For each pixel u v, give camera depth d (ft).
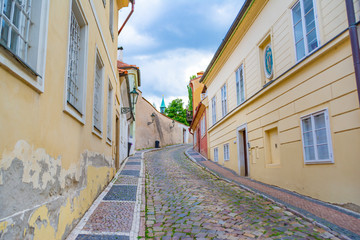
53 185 11.02
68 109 12.86
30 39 9.43
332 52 19.30
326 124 19.81
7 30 8.13
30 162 8.84
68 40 13.14
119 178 32.76
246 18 34.30
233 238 13.85
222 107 48.85
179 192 26.13
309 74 22.03
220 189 27.63
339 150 18.54
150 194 25.30
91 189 19.12
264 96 30.60
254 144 33.60
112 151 31.78
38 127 9.50
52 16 10.88
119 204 20.11
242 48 37.63
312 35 21.81
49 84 10.56
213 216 17.89
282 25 26.50
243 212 18.69
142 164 48.88
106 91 26.30
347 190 17.75
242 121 37.96
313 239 13.48
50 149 10.70
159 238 14.12
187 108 109.81
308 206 19.07
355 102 17.28
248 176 36.19
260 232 14.65
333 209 17.80
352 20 16.99
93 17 19.33
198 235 14.43
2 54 7.04
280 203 20.45
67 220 12.91
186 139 165.68
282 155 26.48
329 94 19.60
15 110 7.84
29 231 8.63
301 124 23.20
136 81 66.23
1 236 6.95
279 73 27.07
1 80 7.07
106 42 26.08
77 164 15.10
